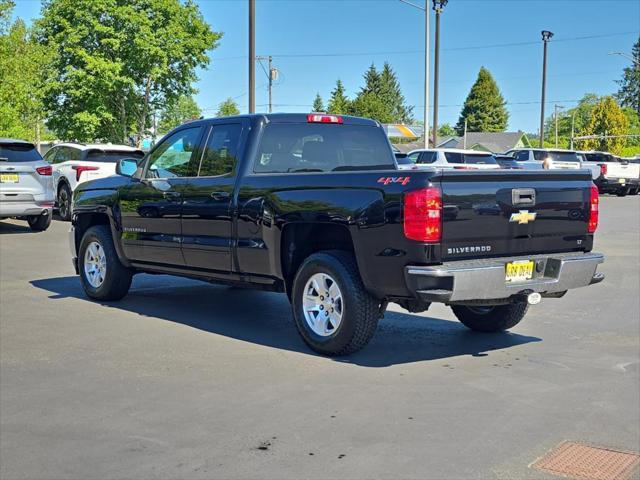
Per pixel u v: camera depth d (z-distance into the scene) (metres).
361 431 4.74
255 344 6.93
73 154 19.16
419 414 5.06
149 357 6.46
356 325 6.21
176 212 7.68
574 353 6.72
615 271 11.77
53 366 6.18
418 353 6.65
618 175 36.16
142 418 4.97
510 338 7.27
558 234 6.44
